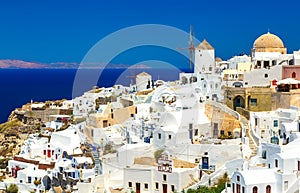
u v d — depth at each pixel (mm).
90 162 93250
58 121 135500
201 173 80312
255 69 111562
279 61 118438
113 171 81062
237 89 105688
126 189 79875
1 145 140250
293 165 68250
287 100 101438
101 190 80500
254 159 76938
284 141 82562
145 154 80750
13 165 113000
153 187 79000
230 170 78438
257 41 129375
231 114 95250
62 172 96500
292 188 65750
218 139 87812
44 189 100625
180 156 82250
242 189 66250
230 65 128500
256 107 104625
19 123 151500
